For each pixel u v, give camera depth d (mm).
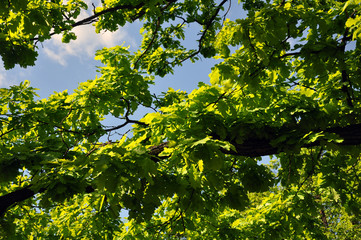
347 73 3682
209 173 3100
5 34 3795
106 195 3070
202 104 3273
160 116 3020
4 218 3316
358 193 4578
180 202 3441
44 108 4746
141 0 6633
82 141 5543
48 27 3584
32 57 4031
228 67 2838
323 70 2918
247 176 3564
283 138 3182
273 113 3672
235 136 3361
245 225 5352
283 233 4938
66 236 5312
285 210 4984
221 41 3045
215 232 5316
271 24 2635
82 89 4699
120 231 5473
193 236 5492
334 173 4730
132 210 2695
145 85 5398
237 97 3438
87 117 5047
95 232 5270
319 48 2795
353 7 2771
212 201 4316
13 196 3160
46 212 6105
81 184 2662
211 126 3150
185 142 2564
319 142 3346
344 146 3225
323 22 2789
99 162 2285
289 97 3686
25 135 5160
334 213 12328
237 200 3334
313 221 5594
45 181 2652
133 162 2475
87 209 5129
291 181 4637
